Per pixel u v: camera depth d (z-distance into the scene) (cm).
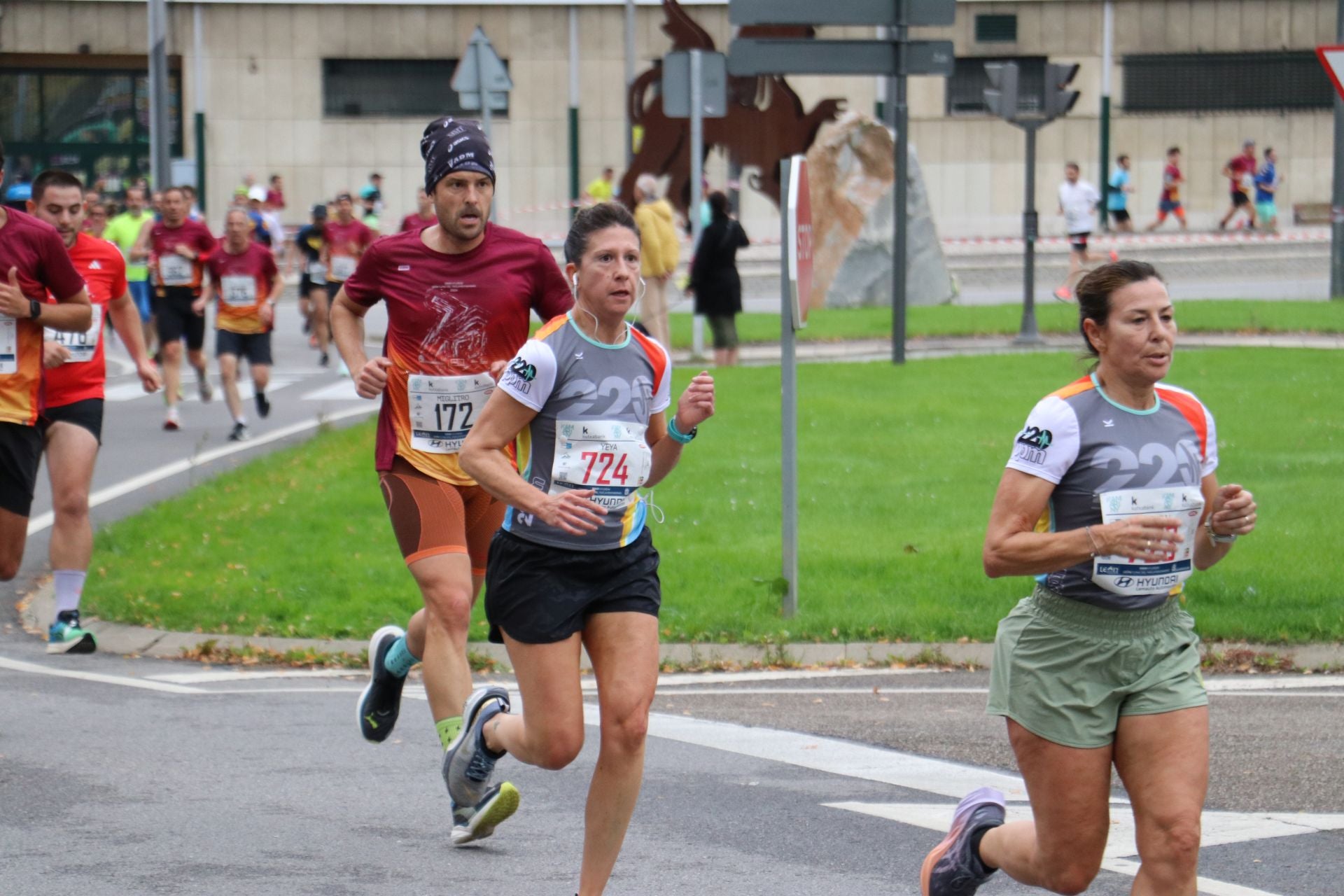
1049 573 1336
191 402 6038
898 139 6156
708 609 2961
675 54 6331
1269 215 12600
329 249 7075
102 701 2442
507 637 1559
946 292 9644
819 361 6550
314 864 1709
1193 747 1331
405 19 13700
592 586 1541
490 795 1733
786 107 9488
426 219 5700
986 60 13825
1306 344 6969
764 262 11394
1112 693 1341
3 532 2456
